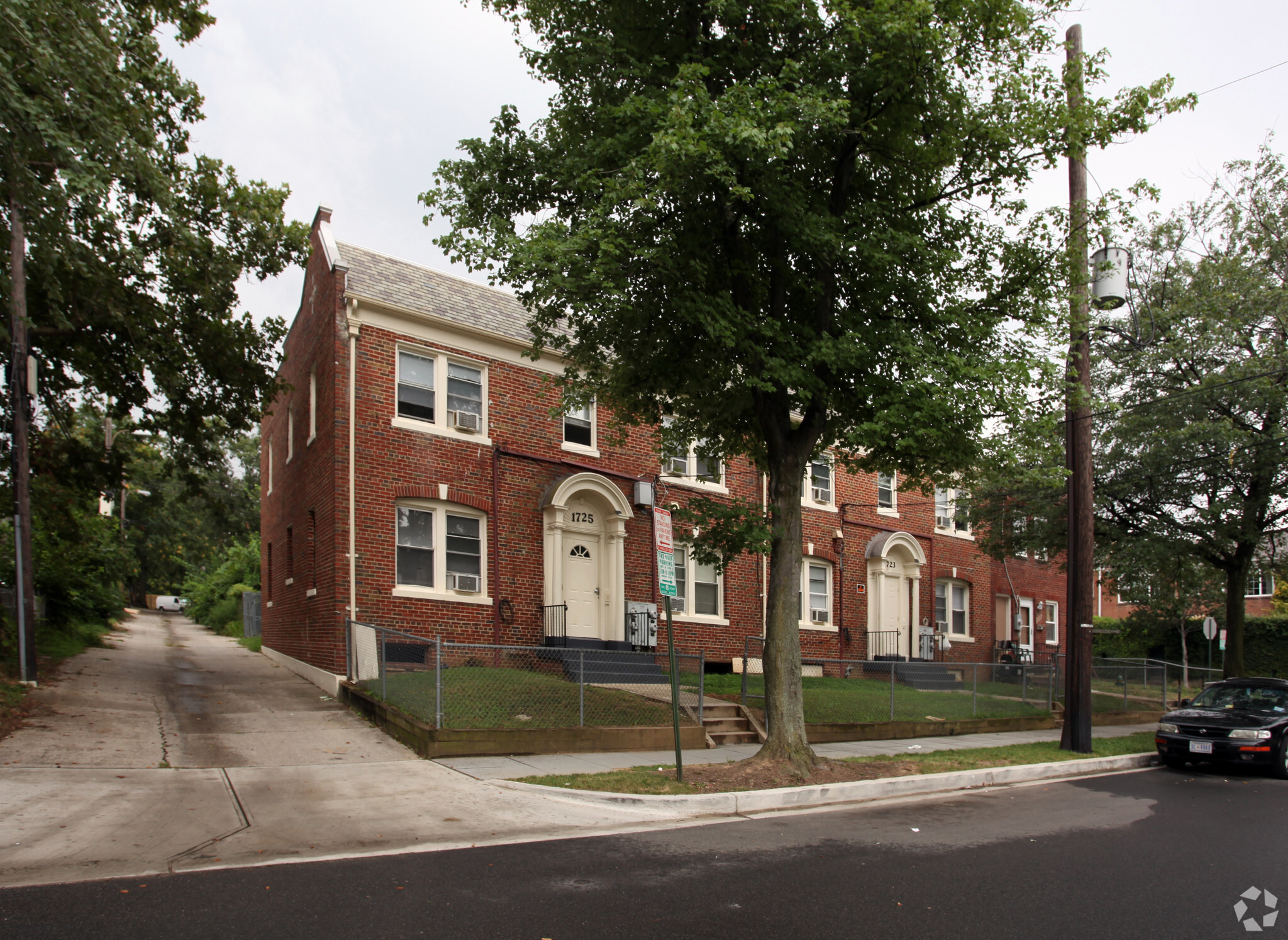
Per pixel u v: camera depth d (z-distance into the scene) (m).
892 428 10.30
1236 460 18.30
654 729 12.30
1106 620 37.84
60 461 17.22
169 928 4.89
